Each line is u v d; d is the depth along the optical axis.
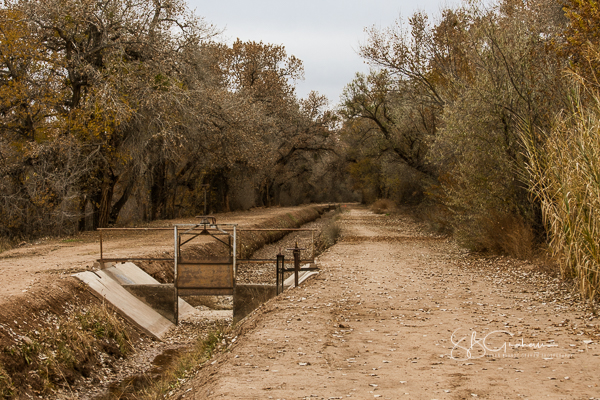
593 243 9.09
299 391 4.91
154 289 12.77
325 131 60.53
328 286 11.58
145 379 8.82
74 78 23.11
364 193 71.00
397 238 23.89
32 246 18.28
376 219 39.12
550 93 14.08
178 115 27.00
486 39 15.95
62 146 21.70
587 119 10.33
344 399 4.66
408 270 14.08
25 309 8.84
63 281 10.65
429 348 6.54
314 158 65.75
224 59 50.16
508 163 14.98
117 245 18.17
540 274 11.98
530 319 8.11
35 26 21.91
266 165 47.00
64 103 23.69
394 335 7.27
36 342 8.21
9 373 7.35
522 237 14.22
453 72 21.05
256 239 25.45
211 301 15.43
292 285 12.81
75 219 23.22
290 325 7.96
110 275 12.64
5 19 20.36
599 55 10.84
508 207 15.56
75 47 22.92
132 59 24.62
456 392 4.75
